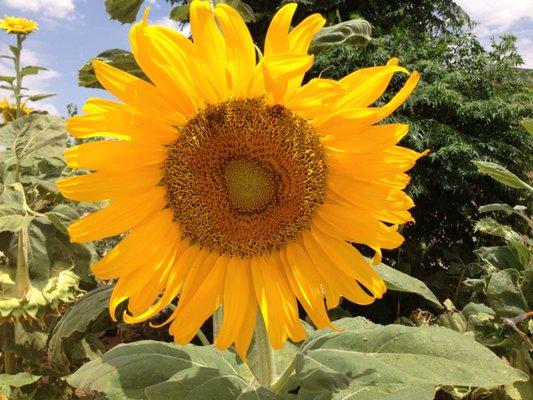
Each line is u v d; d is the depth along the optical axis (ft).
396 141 1.13
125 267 1.19
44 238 1.85
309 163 1.21
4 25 2.96
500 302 2.06
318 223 1.28
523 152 6.65
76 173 2.12
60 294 1.81
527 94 6.90
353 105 1.11
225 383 1.19
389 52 6.79
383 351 1.27
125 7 1.58
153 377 1.26
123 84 1.06
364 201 1.22
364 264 1.26
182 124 1.18
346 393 1.28
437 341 1.25
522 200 6.44
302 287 1.28
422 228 6.51
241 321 1.25
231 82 1.11
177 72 1.08
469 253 5.70
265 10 8.14
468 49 7.48
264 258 1.30
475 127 6.73
